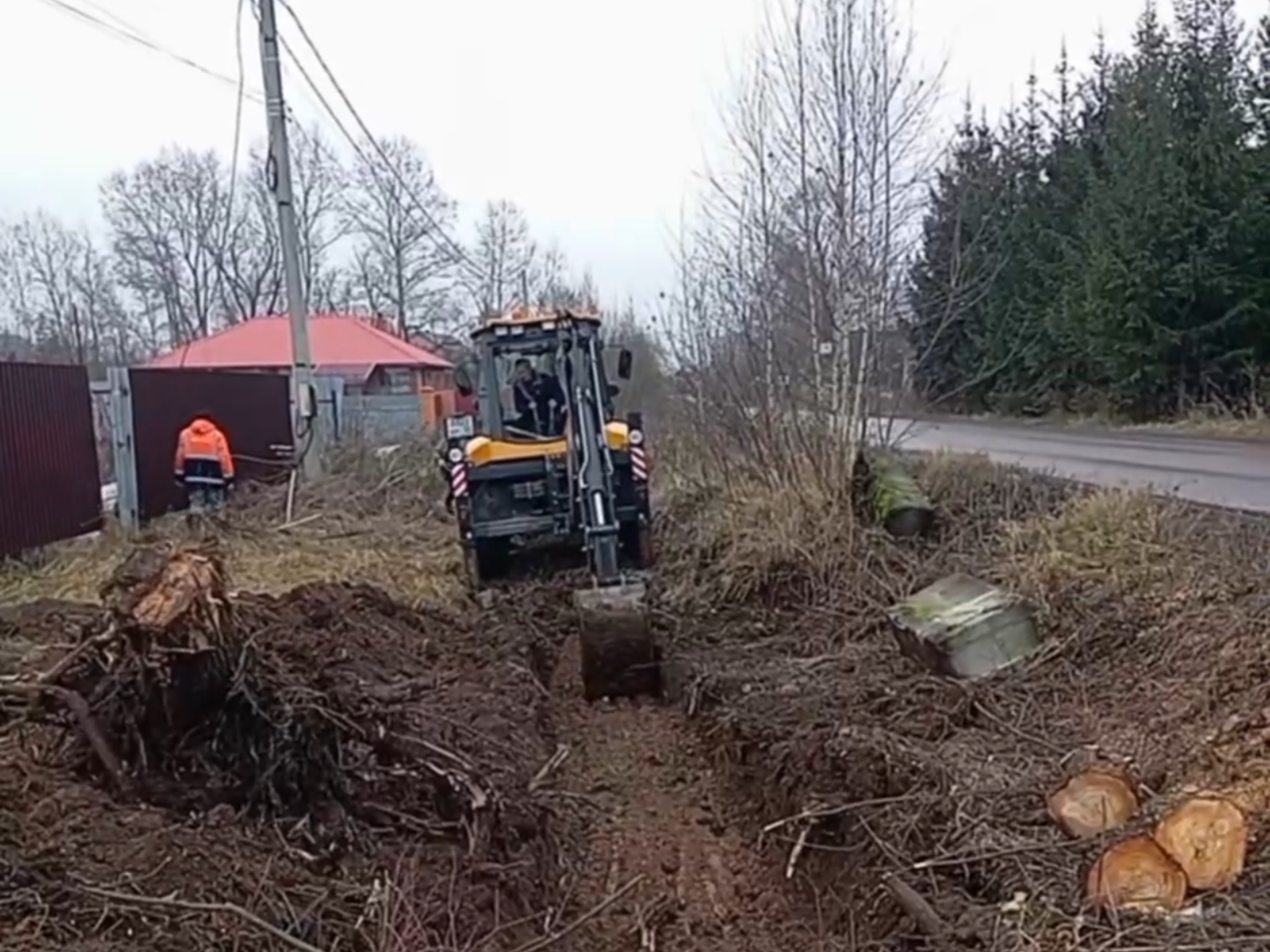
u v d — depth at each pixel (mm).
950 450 13062
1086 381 31547
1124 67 33281
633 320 18422
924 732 6445
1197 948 3723
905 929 4629
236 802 4891
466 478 11016
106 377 16641
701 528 12141
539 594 10805
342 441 19578
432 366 41969
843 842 5730
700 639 9516
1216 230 26469
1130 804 4777
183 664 4883
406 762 5570
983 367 28953
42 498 12328
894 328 12047
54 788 4613
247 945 3883
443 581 11633
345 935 4188
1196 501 9656
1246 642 5902
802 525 10328
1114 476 12328
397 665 7496
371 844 4973
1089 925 4055
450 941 4422
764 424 11164
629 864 6293
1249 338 26938
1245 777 4750
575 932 5434
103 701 5004
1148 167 27562
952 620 7344
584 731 8242
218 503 15094
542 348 11344
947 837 5008
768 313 11422
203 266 56312
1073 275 30969
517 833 5797
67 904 3836
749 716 7359
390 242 52000
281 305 55406
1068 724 6113
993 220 22484
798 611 9852
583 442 9531
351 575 11250
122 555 11594
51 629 8008
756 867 6238
